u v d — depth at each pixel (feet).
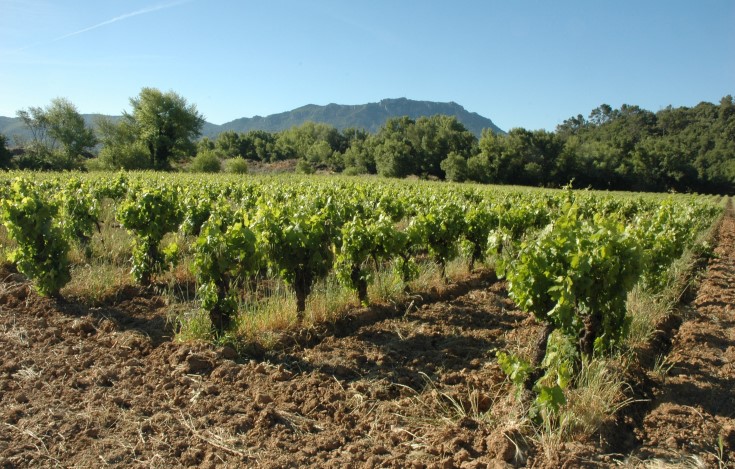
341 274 22.97
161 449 12.50
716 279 32.73
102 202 45.32
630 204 60.54
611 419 13.76
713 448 12.84
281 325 20.62
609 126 387.14
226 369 16.67
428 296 25.90
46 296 23.24
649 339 20.12
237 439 12.95
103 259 30.09
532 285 15.24
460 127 290.97
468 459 12.19
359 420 14.23
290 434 13.37
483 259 31.14
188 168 202.39
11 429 13.15
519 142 233.55
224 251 19.10
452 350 19.13
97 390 15.19
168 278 27.27
